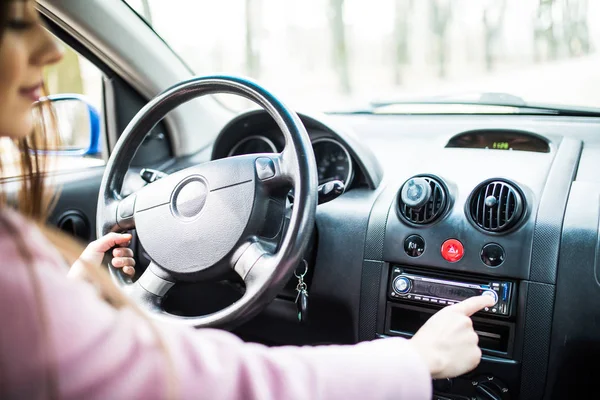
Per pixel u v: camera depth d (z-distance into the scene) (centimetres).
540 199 126
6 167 60
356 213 140
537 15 231
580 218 121
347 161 155
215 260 108
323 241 141
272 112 109
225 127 166
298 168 104
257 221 108
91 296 41
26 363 36
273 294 102
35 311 36
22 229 39
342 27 849
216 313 104
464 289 126
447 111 172
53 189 66
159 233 114
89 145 185
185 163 190
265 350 50
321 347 55
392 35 882
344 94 192
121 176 127
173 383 40
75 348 37
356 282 138
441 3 757
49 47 44
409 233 133
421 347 64
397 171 151
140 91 182
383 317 136
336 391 49
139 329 42
